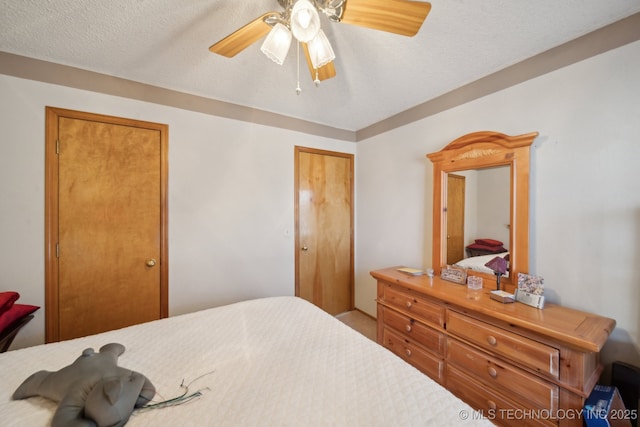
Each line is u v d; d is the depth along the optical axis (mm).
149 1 1161
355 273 3080
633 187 1225
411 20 992
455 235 1927
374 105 2316
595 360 1199
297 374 953
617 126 1264
